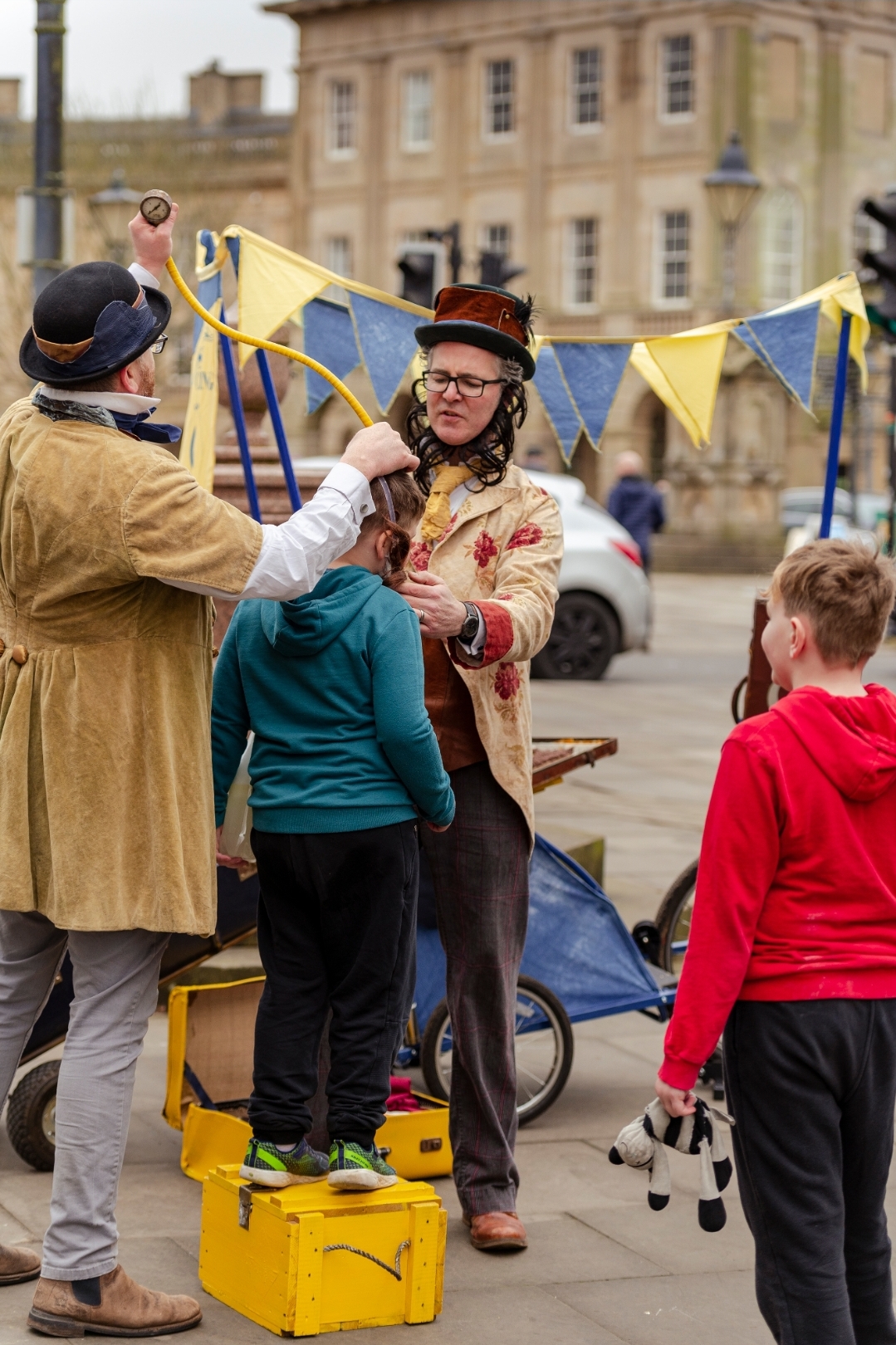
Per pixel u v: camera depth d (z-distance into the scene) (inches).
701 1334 157.8
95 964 147.3
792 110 1819.6
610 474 1808.6
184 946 205.8
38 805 146.3
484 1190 175.9
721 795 128.8
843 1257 130.3
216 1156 189.8
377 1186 155.5
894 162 1907.0
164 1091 223.0
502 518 175.3
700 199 1786.4
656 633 982.4
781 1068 128.1
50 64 480.7
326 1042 169.0
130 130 1637.6
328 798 152.8
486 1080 175.8
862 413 1796.3
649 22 1809.8
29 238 489.4
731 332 213.5
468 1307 161.5
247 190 2142.0
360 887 154.1
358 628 153.7
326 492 148.8
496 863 174.2
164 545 140.1
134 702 144.9
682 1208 189.8
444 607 160.1
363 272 2043.6
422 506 161.3
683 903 243.6
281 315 199.6
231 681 159.2
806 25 1820.9
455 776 174.6
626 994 224.1
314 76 2071.9
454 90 1957.4
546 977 221.1
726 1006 127.6
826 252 1850.4
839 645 131.5
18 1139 190.4
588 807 430.0
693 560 1635.1
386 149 2015.3
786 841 128.3
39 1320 148.3
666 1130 131.0
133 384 146.9
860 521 1551.4
